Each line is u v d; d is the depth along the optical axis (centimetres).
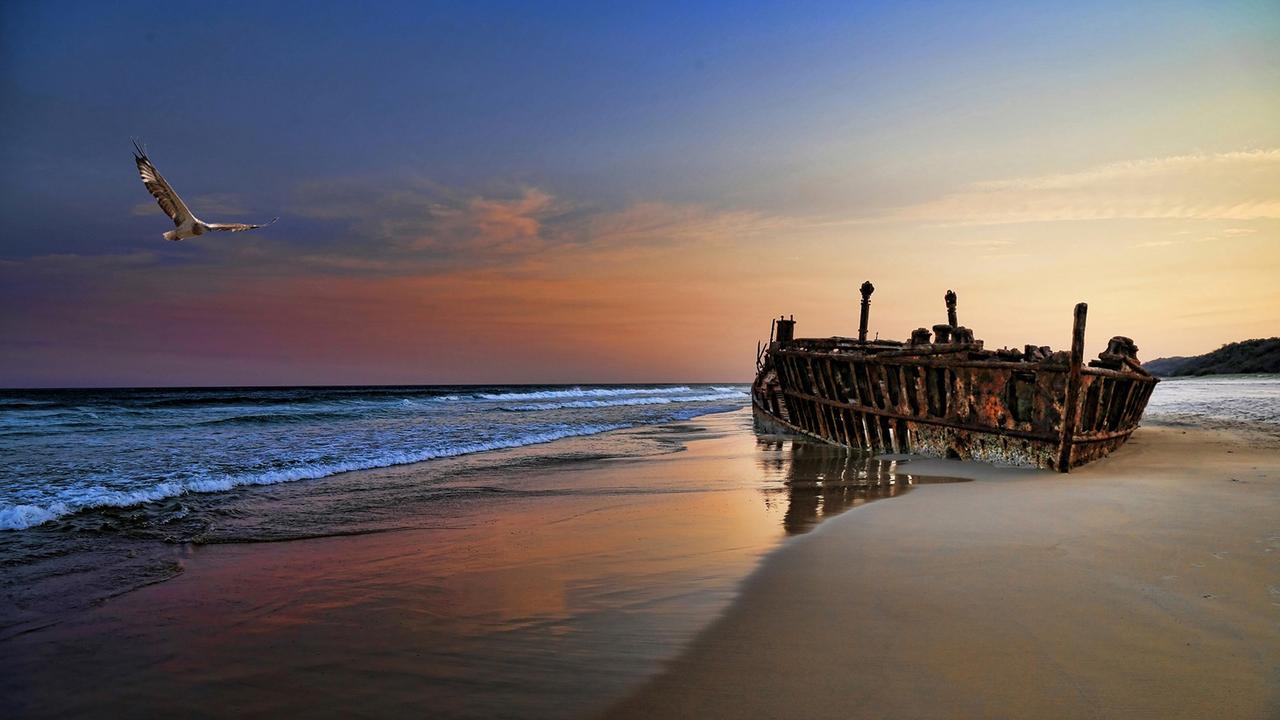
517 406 4538
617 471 1464
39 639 548
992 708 378
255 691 452
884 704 388
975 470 1235
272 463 1569
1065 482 1047
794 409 2144
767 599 566
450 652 497
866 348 1758
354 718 410
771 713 383
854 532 778
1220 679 399
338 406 4228
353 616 584
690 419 3397
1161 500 878
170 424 2708
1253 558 614
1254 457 1295
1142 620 485
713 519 927
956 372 1350
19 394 7219
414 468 1542
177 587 680
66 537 893
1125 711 369
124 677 479
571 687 431
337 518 1005
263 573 727
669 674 440
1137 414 1664
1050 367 1159
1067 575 586
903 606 535
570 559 741
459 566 733
